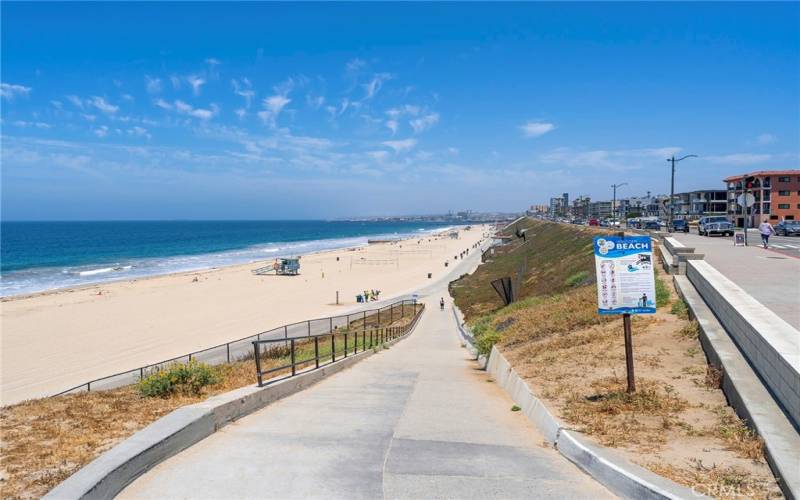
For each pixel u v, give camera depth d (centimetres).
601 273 851
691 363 1016
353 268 10038
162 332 4094
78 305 5409
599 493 545
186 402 920
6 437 701
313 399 1039
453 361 1969
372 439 739
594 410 788
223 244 19125
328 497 529
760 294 1422
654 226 6981
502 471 611
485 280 6391
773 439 576
